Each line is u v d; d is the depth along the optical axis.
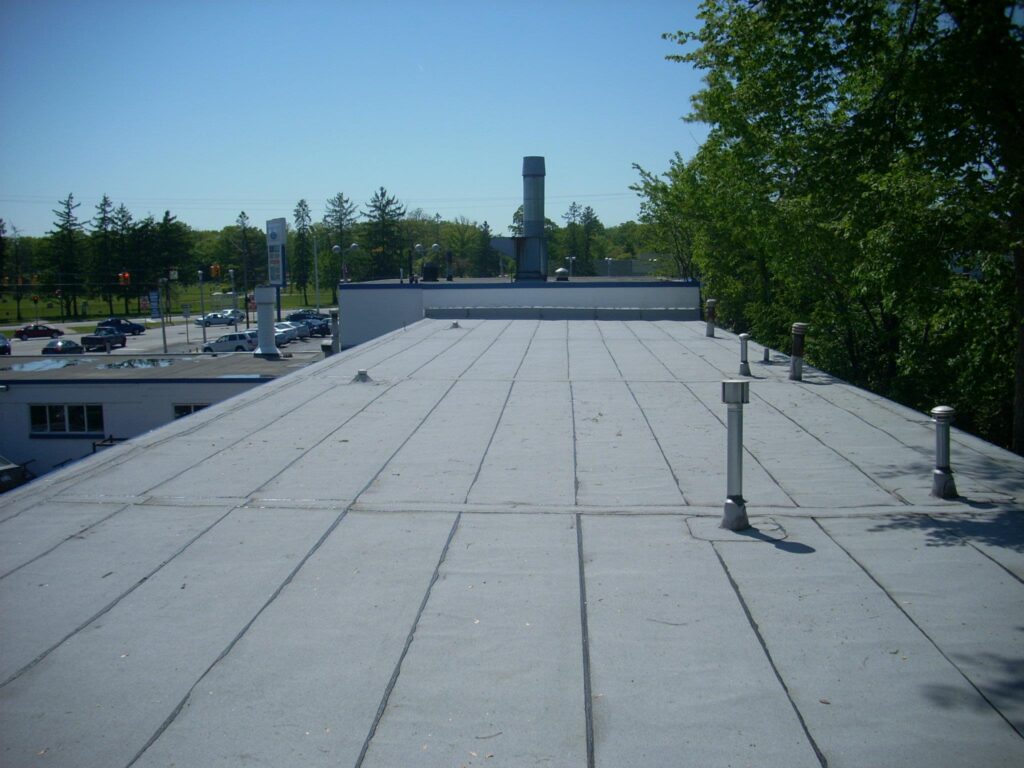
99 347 59.97
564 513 7.08
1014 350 17.70
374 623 5.13
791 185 19.17
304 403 11.85
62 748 3.93
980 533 6.50
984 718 4.08
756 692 4.33
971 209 12.70
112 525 6.87
